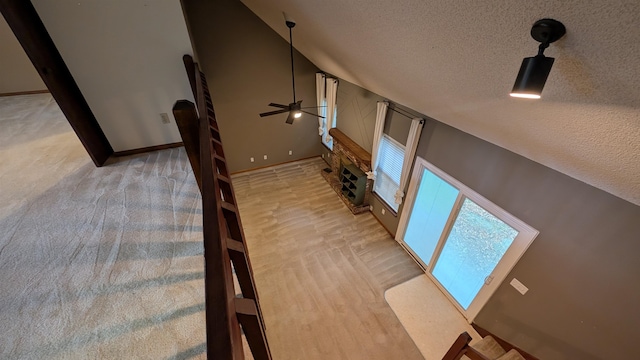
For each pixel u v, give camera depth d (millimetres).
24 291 1489
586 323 2213
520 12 957
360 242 4750
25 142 3045
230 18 4844
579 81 1101
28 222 1963
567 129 1518
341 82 5508
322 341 3219
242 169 6770
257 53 5387
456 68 1697
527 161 2432
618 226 1901
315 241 4734
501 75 1440
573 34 891
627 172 1501
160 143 3270
